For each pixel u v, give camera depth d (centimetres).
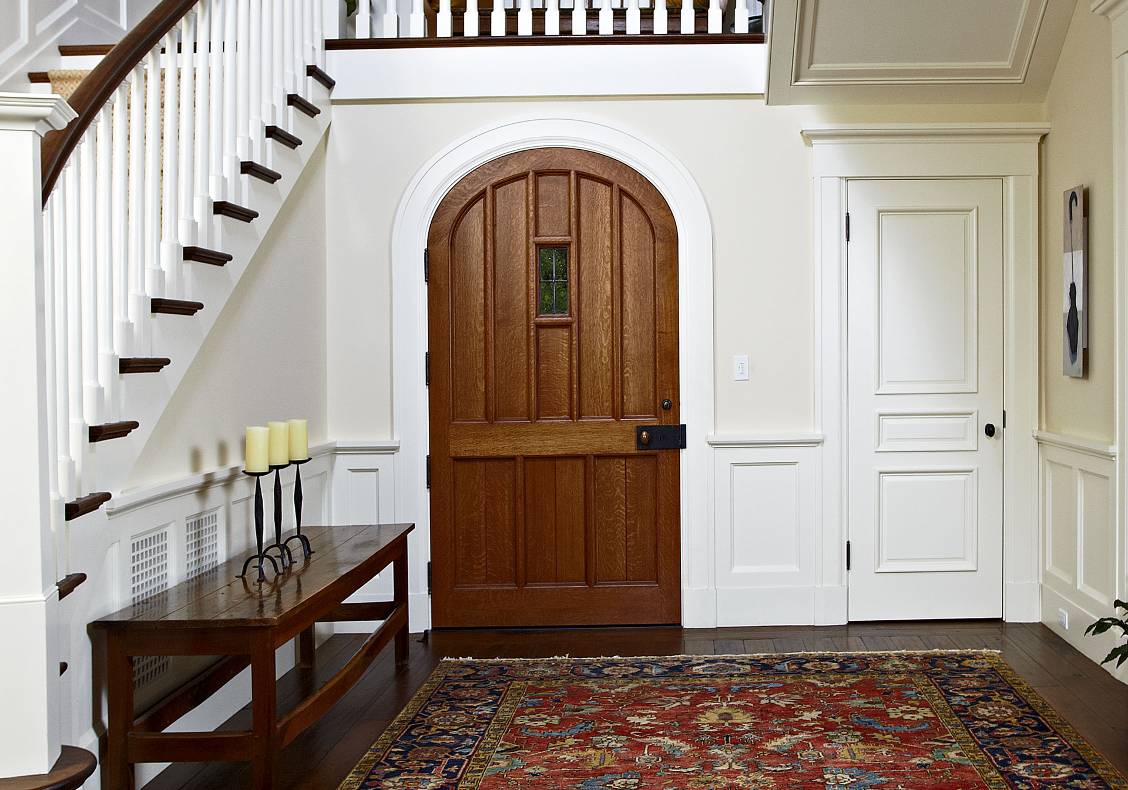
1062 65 425
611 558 461
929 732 317
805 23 416
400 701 359
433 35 508
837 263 449
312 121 423
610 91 449
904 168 447
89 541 256
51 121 211
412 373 456
